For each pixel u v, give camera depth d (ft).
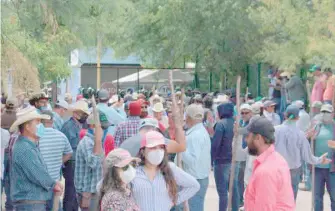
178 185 28.71
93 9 90.02
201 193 41.22
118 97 68.74
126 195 26.04
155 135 27.55
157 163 27.35
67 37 85.92
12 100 46.19
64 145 39.60
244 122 52.16
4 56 68.59
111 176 26.00
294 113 45.42
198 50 122.42
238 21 114.93
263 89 108.47
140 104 43.42
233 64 118.73
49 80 91.25
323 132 48.24
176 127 32.09
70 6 84.94
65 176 45.55
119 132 42.75
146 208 27.25
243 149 46.88
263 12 93.81
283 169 26.94
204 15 117.39
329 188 46.98
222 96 64.13
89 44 91.86
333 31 80.53
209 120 62.95
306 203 57.06
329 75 79.05
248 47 115.75
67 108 53.78
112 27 92.58
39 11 80.74
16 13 79.15
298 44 90.74
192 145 40.55
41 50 79.82
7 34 74.49
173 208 40.98
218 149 47.16
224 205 47.55
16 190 33.53
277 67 101.35
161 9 125.59
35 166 33.14
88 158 38.86
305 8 90.27
